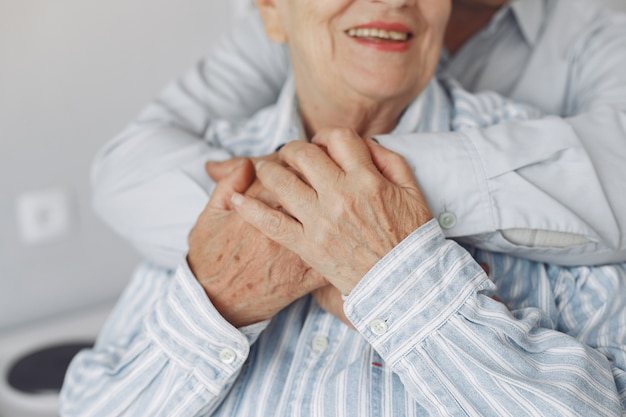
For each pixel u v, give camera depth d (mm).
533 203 903
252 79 1479
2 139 1681
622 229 924
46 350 1629
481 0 1303
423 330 823
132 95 1836
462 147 925
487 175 910
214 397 919
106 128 1815
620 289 945
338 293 941
